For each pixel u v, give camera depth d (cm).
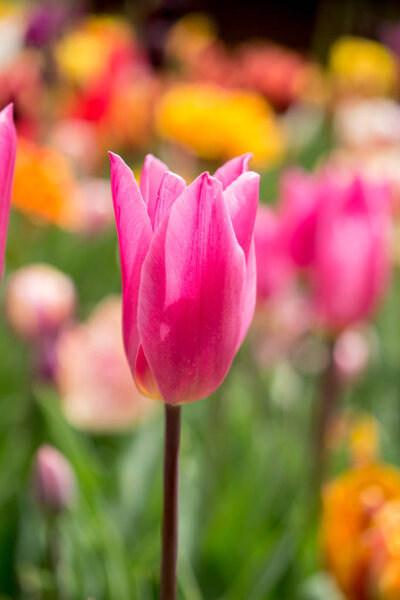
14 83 123
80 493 70
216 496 88
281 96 192
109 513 81
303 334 106
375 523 60
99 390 88
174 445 47
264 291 85
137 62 180
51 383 86
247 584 71
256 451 87
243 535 78
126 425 94
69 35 183
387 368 131
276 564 72
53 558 63
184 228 44
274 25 360
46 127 151
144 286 45
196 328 45
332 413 83
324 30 238
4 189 44
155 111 153
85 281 138
